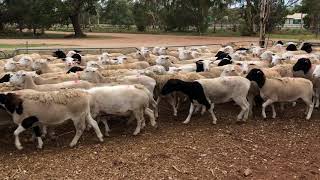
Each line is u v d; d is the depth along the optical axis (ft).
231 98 38.47
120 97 33.55
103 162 29.30
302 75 45.52
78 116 31.55
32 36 201.16
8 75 41.52
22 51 82.84
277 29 261.85
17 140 31.07
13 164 28.81
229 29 297.53
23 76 36.50
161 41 161.17
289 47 73.92
